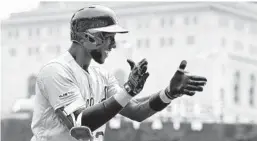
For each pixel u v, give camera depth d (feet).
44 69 18.61
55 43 297.53
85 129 17.49
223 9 263.08
